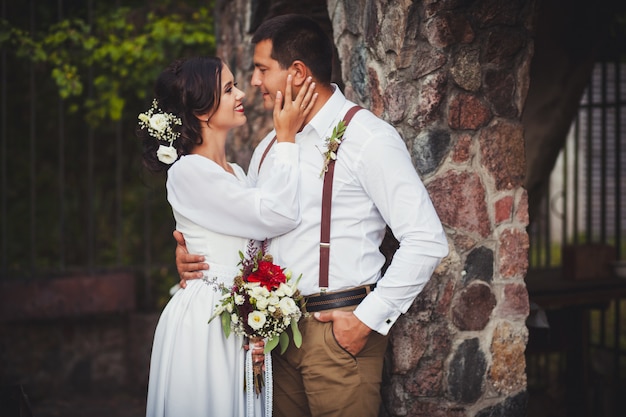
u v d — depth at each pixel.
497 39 2.86
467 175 2.86
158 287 7.47
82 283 6.41
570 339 4.68
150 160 2.64
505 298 2.94
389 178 2.31
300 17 2.49
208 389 2.49
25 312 6.27
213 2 6.32
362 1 3.00
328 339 2.38
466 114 2.83
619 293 4.54
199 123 2.57
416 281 2.29
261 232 2.43
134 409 5.01
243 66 4.45
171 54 6.21
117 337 6.39
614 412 4.88
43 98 7.39
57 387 5.39
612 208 10.78
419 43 2.78
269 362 2.49
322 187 2.41
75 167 7.59
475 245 2.88
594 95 10.27
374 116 2.46
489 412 2.93
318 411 2.43
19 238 7.42
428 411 2.86
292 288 2.35
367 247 2.43
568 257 4.73
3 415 3.08
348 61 3.13
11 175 7.41
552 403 4.80
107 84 6.23
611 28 5.17
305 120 2.51
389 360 2.88
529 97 4.58
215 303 2.49
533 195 4.92
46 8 6.89
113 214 7.72
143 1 6.96
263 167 2.65
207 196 2.45
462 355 2.88
